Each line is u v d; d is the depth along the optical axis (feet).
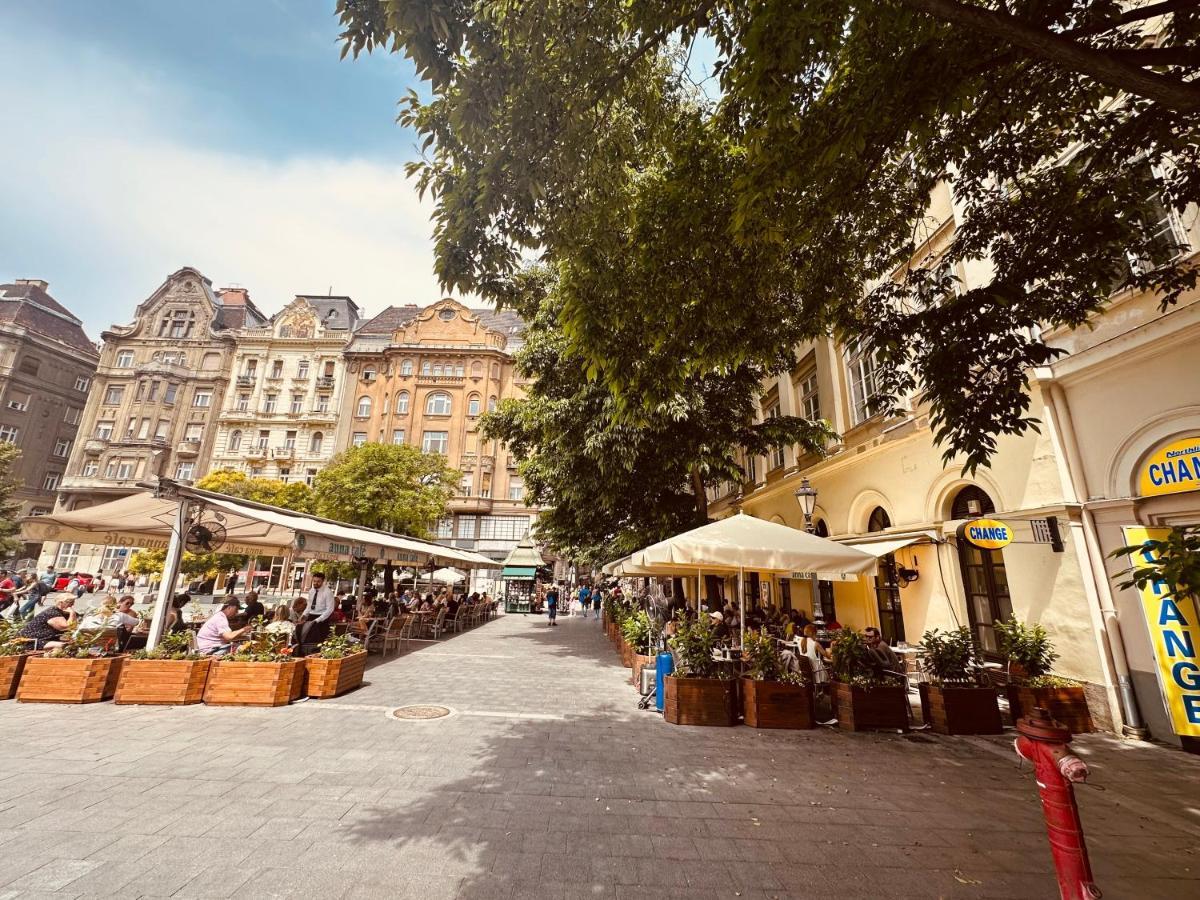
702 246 17.16
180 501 26.73
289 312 146.10
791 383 52.31
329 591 30.04
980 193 18.62
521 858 11.45
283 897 9.77
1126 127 14.71
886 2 10.91
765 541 23.57
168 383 139.74
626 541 49.01
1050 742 10.10
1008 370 16.33
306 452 134.31
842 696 22.97
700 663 23.91
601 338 18.20
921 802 14.92
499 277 16.97
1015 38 9.69
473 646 47.88
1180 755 18.83
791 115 12.88
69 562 125.49
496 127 13.28
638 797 14.87
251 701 23.31
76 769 15.47
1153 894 10.61
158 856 10.99
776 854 11.93
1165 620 19.72
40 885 9.79
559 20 12.21
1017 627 23.76
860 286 20.62
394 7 10.77
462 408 132.46
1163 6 10.14
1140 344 20.56
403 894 10.03
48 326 158.40
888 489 35.22
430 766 16.67
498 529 127.34
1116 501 21.67
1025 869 11.42
